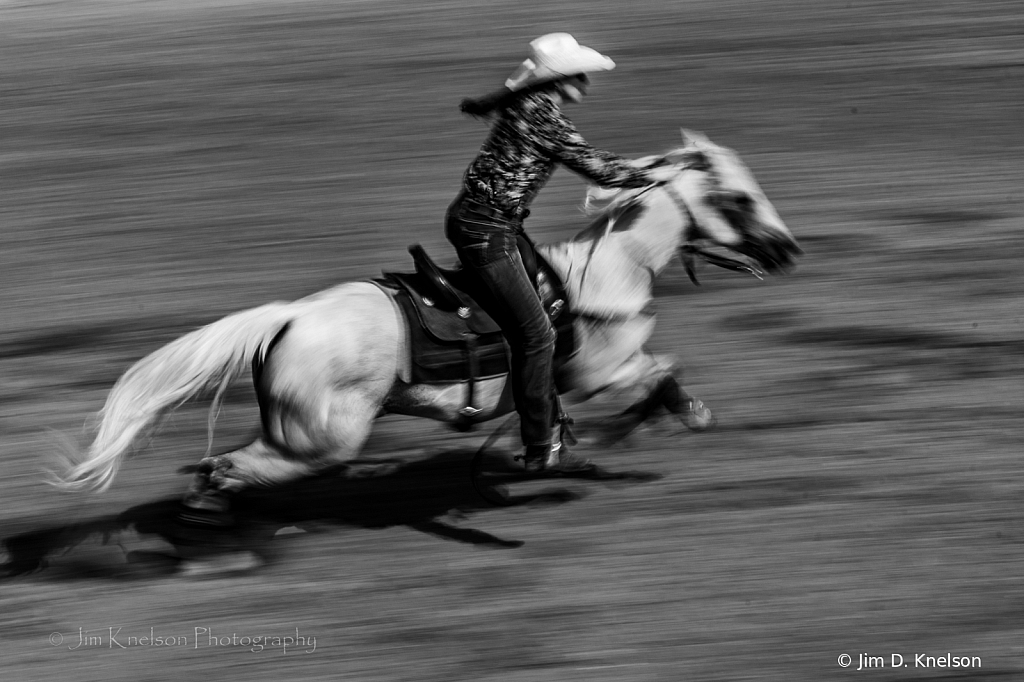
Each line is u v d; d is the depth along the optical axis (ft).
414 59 98.32
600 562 28.02
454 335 27.96
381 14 121.39
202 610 26.58
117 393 27.04
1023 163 63.57
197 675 24.23
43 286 50.96
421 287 28.22
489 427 36.91
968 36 96.48
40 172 70.64
